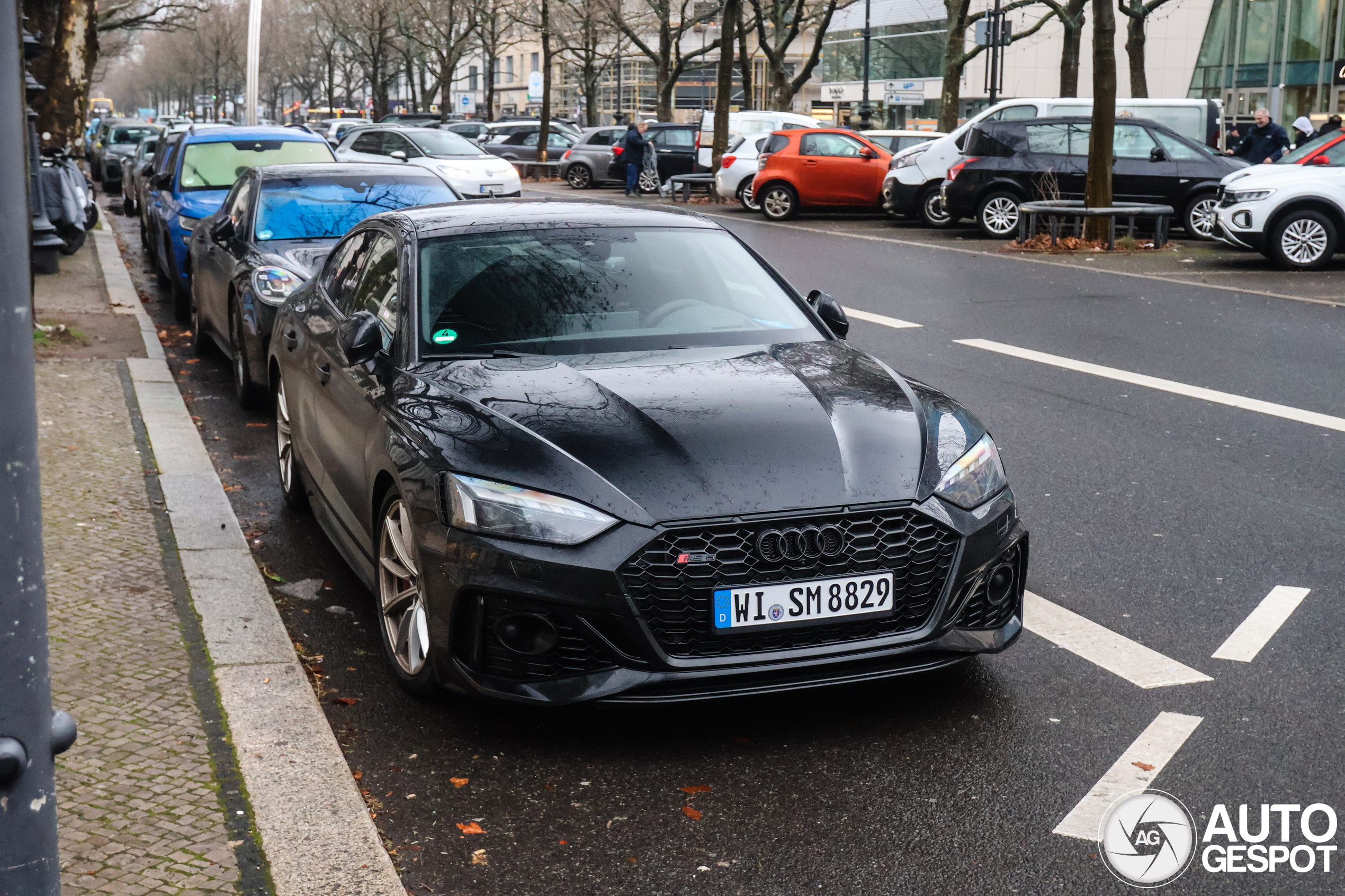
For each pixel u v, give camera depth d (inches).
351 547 195.0
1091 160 735.1
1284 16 1972.2
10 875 73.0
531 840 130.3
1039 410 331.6
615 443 150.6
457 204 225.3
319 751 145.7
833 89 2306.8
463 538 145.9
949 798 138.3
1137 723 155.7
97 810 129.9
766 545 143.6
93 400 326.6
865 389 169.3
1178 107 884.0
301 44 3690.9
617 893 120.9
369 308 204.2
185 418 312.8
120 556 210.2
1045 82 2559.1
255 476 276.2
